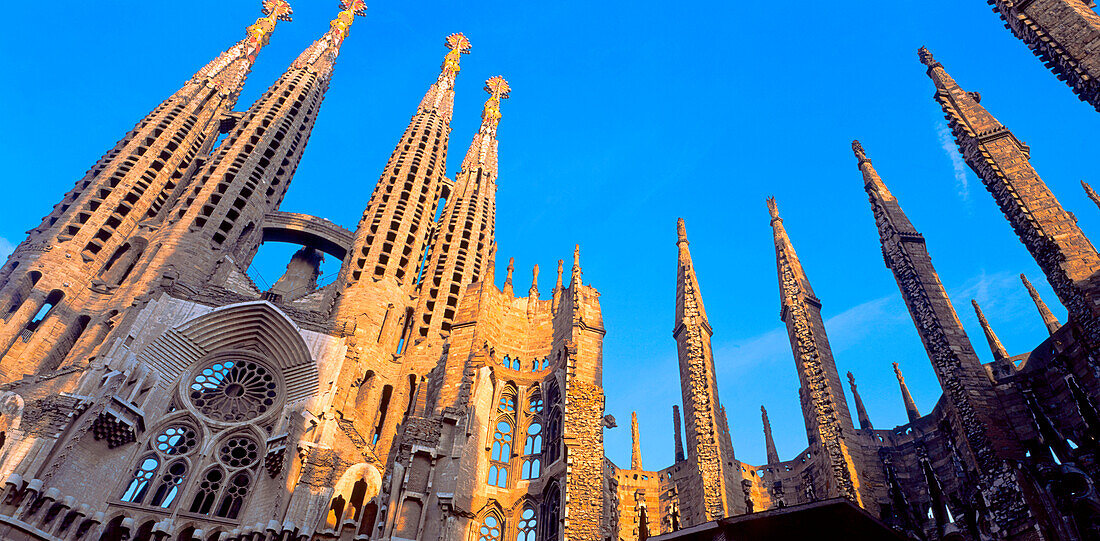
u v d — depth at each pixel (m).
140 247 69.19
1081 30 34.16
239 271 69.50
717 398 56.25
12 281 59.50
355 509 48.41
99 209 67.38
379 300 67.94
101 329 56.88
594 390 53.88
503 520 48.78
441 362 60.88
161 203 74.38
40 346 56.09
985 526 37.72
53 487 42.78
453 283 75.25
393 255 74.00
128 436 48.16
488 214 90.38
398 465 48.66
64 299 59.81
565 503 45.56
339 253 82.56
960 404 42.06
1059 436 38.28
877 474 50.06
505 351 61.81
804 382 54.47
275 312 57.50
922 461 43.91
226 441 51.44
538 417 55.75
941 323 45.56
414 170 88.88
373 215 79.81
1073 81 33.91
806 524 21.98
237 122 89.75
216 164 79.50
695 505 50.50
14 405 46.25
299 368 55.81
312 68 102.00
